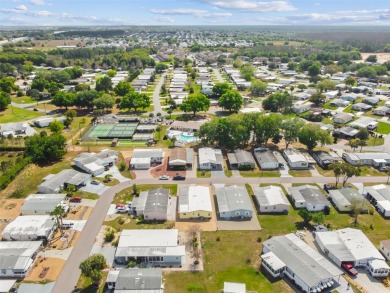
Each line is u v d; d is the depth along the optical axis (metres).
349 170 107.50
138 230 87.06
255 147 145.62
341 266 77.69
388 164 129.25
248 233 89.94
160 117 185.38
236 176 121.00
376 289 71.62
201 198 101.56
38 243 82.50
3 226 90.94
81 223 92.81
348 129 161.00
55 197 101.69
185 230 90.88
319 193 104.19
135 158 128.38
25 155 131.38
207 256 81.38
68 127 169.25
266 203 100.00
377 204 101.75
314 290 69.69
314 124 140.25
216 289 71.62
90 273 70.81
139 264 78.62
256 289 71.38
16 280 72.50
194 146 147.00
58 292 70.12
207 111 199.38
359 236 85.19
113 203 102.88
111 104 196.25
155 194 102.69
